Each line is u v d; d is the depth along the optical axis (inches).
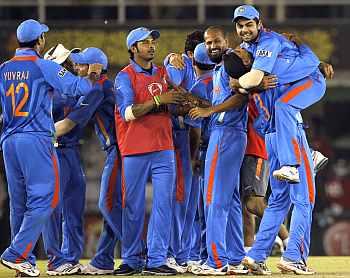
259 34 1352.1
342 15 3233.3
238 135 1363.2
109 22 2886.3
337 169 3179.1
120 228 1450.5
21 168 1359.5
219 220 1365.7
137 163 1396.4
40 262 1761.8
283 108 1349.7
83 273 1461.6
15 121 1352.1
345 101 3243.1
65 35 2866.6
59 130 1422.2
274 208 1381.6
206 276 1344.7
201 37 1504.7
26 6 3132.4
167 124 1405.0
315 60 1368.1
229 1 3159.5
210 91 1456.7
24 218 1357.0
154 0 3132.4
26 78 1350.9
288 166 1341.0
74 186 1464.1
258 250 1368.1
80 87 1347.2
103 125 1457.9
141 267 1413.6
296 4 3181.6
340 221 2906.0
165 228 1395.2
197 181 1498.5
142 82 1405.0
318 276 1318.9
